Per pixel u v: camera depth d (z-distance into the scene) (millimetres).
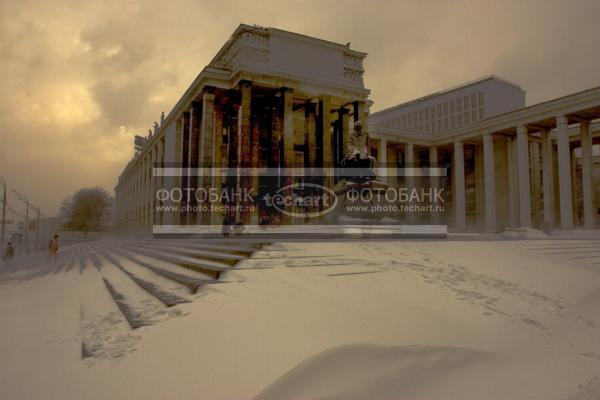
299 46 28688
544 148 34750
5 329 5520
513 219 37531
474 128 37969
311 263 7602
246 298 5434
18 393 3439
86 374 3709
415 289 6461
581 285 8094
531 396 3828
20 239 41375
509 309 6176
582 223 42000
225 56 30359
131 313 5375
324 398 3320
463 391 3771
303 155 32375
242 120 25766
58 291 9047
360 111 30406
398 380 3732
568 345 5289
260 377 3521
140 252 15258
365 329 4625
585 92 28641
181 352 3977
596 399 3857
